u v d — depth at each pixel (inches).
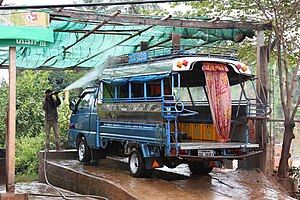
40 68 626.8
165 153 326.6
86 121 450.6
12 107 348.8
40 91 714.2
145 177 371.6
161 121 326.0
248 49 555.5
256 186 351.9
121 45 525.7
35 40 338.6
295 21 488.1
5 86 716.7
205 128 382.9
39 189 441.1
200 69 361.7
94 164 473.1
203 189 332.5
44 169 497.4
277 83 631.2
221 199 298.7
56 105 545.3
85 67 637.9
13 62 347.9
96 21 391.2
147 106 343.3
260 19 480.7
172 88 328.8
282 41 472.1
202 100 406.3
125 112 374.9
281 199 308.3
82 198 370.3
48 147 540.1
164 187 333.7
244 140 357.7
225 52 377.4
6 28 330.0
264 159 421.4
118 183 347.3
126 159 491.5
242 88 366.3
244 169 429.7
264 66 437.4
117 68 403.2
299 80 626.5
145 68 357.1
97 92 435.5
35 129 698.8
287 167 447.5
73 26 418.3
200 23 419.5
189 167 405.1
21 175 597.0
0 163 518.6
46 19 342.3
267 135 444.1
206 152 331.3
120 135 386.3
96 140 428.8
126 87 396.5
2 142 650.8
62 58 563.5
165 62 335.6
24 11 334.6
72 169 428.5
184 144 322.0
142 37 492.7
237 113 368.5
